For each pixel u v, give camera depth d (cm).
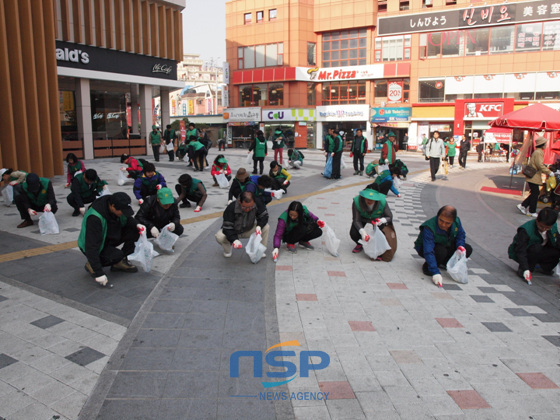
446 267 585
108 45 2255
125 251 563
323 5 3838
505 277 598
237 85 4219
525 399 325
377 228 621
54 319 427
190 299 482
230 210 593
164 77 2605
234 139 4309
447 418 302
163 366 353
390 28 3619
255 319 441
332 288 530
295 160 1803
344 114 3806
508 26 3291
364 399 321
